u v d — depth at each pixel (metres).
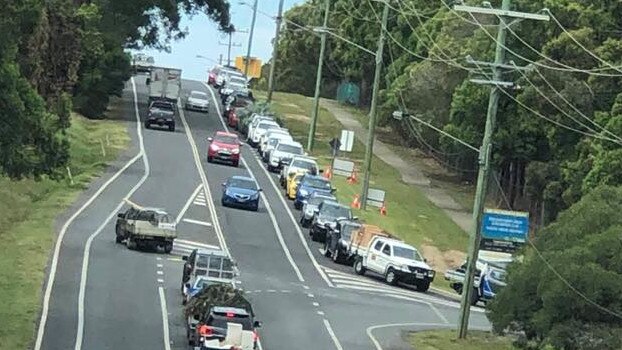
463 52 81.00
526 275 40.00
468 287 44.22
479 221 44.59
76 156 76.81
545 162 76.81
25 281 43.72
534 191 75.44
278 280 51.88
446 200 86.62
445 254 68.00
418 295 55.06
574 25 73.12
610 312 37.28
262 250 58.94
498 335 42.97
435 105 88.69
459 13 85.31
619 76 65.50
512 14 42.28
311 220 66.12
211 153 83.25
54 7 70.12
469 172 96.75
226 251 56.81
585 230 39.97
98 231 56.31
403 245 57.66
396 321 46.25
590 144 66.88
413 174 96.81
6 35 35.62
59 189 66.44
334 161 84.12
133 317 40.34
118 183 70.81
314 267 57.12
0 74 36.78
